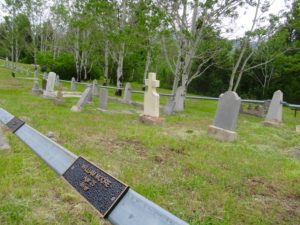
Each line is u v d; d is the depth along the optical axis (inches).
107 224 107.6
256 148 250.8
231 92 277.0
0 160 163.9
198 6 562.6
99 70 1309.1
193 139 266.7
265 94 1214.9
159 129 309.7
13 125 107.1
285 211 131.0
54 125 276.5
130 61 999.0
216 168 183.0
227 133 271.6
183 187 148.5
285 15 674.2
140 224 46.9
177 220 43.8
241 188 153.4
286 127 381.7
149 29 626.2
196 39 585.9
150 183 148.9
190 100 874.8
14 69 1320.1
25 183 137.6
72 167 73.4
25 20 1275.8
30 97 516.7
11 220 105.9
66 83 993.5
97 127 289.4
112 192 58.4
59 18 1191.6
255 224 115.6
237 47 941.8
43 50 1528.1
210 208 126.9
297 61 904.9
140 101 622.5
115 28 719.7
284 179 173.9
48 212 114.1
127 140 245.3
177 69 610.2
